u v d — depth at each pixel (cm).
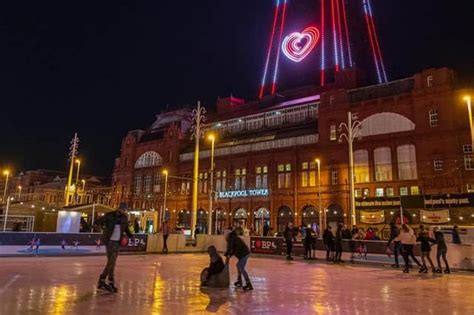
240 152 6800
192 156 7612
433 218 4250
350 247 2617
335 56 8731
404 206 4475
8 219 3750
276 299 1035
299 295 1110
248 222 6338
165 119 8894
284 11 9844
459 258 2139
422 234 1962
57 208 3806
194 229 3466
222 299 1016
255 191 6319
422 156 4941
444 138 4822
